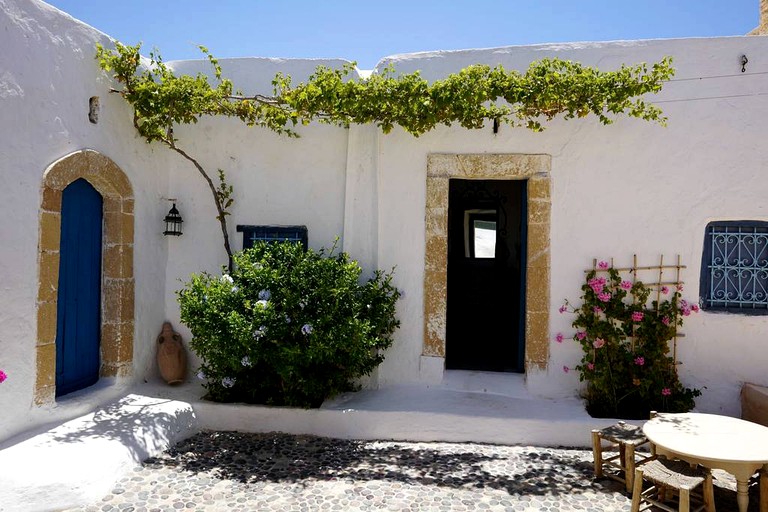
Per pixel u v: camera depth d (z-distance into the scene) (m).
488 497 4.02
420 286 5.81
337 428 5.22
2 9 4.20
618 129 5.52
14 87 4.30
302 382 5.22
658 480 3.57
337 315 5.12
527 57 5.70
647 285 5.46
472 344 7.55
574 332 5.58
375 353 5.78
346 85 5.28
